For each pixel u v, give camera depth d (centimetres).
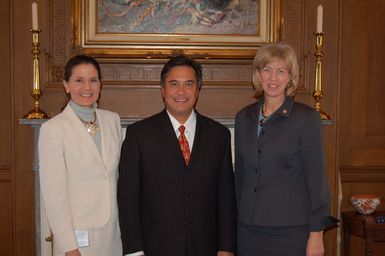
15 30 334
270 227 204
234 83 343
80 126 212
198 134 215
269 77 208
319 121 204
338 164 357
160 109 341
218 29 343
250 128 215
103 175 213
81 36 337
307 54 346
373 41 361
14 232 343
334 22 348
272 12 343
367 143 365
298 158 204
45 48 336
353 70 362
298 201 204
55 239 204
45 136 205
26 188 340
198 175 209
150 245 208
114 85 337
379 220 321
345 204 367
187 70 210
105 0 337
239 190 223
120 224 209
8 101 353
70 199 208
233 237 218
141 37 339
